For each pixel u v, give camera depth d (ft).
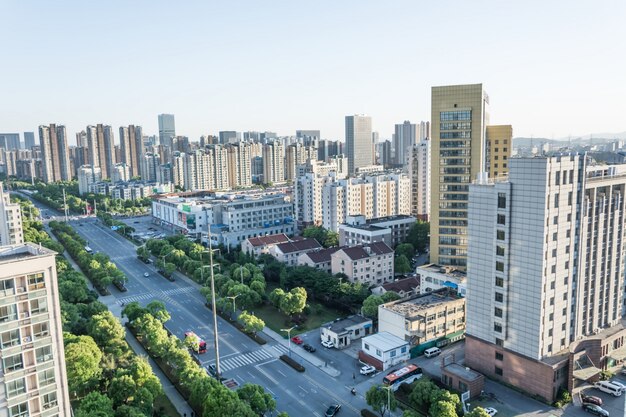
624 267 370.32
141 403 268.82
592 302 334.44
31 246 222.89
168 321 443.73
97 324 355.97
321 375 338.54
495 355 320.91
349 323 404.16
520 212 295.28
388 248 545.03
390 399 267.39
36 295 199.93
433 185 501.56
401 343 355.15
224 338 404.77
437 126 490.90
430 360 355.56
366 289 465.47
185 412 291.99
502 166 560.61
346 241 636.48
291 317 442.09
